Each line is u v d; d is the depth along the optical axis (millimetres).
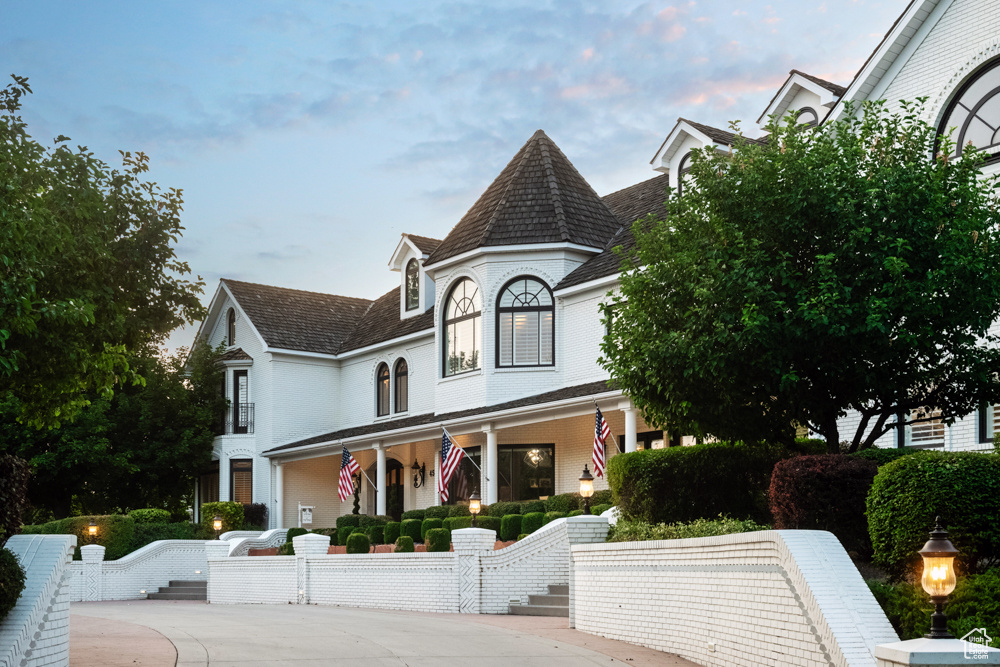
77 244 12914
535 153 31969
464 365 30609
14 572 9602
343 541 29578
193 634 15320
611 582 14617
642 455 16297
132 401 38312
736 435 14320
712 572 11641
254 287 41844
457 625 16375
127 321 14352
